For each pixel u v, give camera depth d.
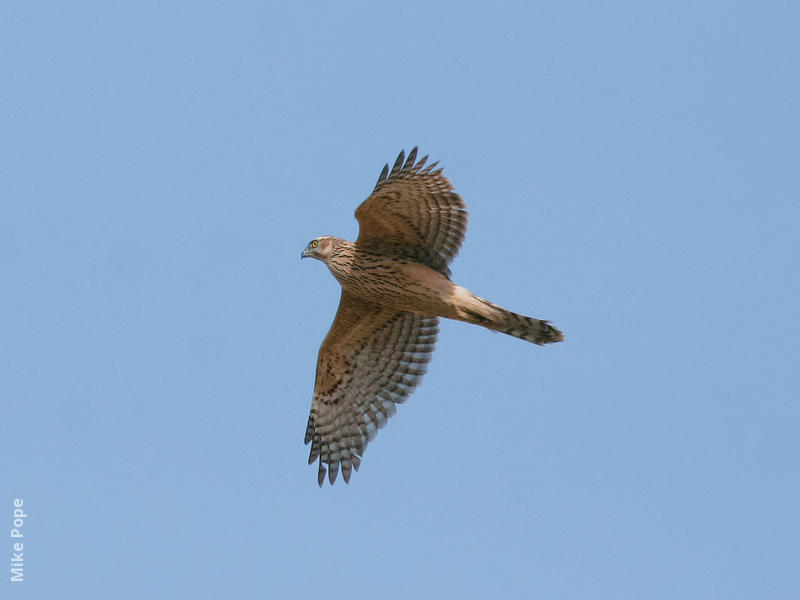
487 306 16.83
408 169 16.03
